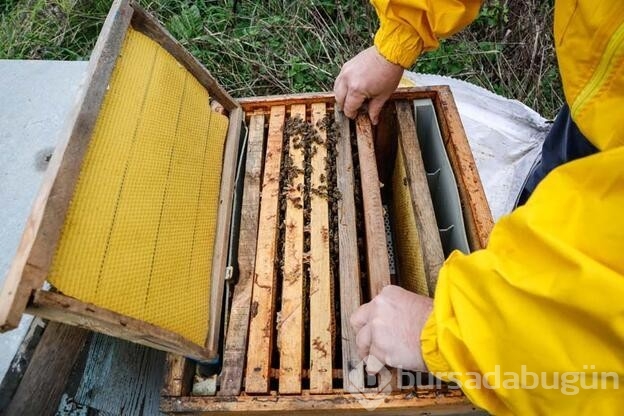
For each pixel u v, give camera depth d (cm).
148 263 76
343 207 102
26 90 142
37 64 148
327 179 107
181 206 88
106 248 69
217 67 197
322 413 82
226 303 92
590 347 44
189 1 213
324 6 212
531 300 46
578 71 61
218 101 113
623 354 43
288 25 203
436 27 99
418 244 101
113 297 68
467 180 104
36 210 59
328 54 198
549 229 45
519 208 50
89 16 202
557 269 44
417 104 120
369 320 78
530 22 206
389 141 131
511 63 208
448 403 78
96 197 70
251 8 214
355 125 118
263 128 117
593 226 42
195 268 87
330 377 82
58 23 199
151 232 79
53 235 59
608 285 41
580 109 61
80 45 198
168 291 79
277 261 97
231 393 81
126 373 112
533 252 47
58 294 57
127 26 86
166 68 96
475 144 170
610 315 41
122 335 69
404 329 73
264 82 198
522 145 169
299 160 109
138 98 85
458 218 105
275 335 90
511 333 49
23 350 93
